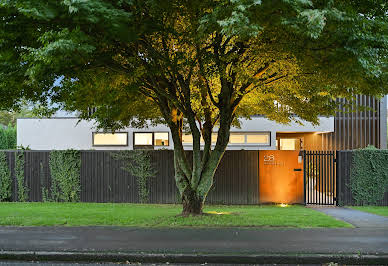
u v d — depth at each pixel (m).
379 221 10.62
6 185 16.42
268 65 10.80
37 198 16.42
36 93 11.45
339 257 6.95
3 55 8.88
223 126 11.70
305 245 7.68
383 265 6.94
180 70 11.45
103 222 10.40
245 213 12.33
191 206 11.64
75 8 7.14
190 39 10.00
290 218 10.91
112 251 7.26
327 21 7.59
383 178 14.89
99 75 11.23
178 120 12.66
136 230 9.21
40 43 8.74
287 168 15.77
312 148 28.08
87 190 16.34
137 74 10.32
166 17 9.54
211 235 8.64
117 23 7.89
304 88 12.68
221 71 10.26
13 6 7.77
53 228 9.52
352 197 15.10
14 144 32.38
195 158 11.70
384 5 9.25
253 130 23.45
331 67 8.85
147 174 16.05
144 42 10.16
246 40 9.91
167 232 8.98
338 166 15.15
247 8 7.15
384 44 8.18
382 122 25.09
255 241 8.04
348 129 25.33
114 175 16.28
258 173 15.91
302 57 9.15
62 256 7.18
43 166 16.45
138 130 23.56
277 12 7.43
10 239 8.28
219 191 15.98
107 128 17.20
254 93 13.28
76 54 8.10
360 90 10.40
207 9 8.80
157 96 12.00
